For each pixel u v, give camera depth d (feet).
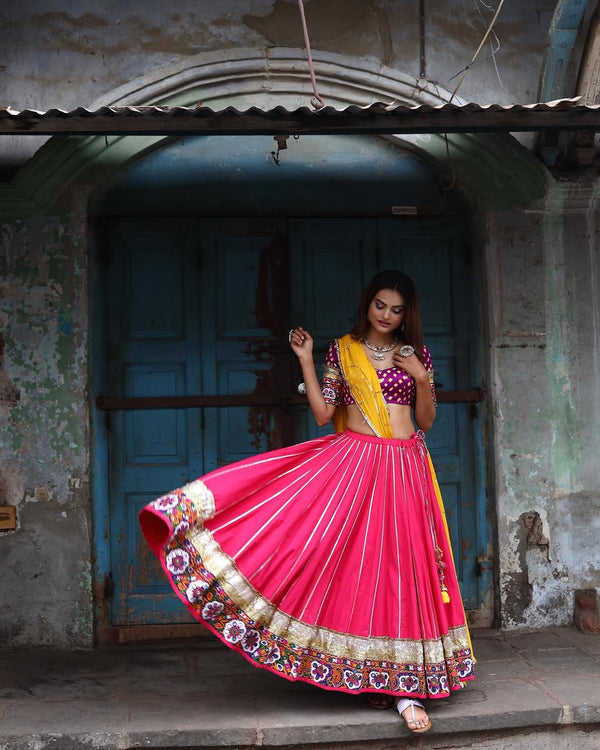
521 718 10.84
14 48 13.99
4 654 13.34
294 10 14.33
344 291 14.61
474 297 14.79
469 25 14.78
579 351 14.60
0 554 13.48
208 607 10.41
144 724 10.57
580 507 14.52
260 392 14.43
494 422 14.39
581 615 14.17
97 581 13.94
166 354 14.26
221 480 10.80
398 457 11.07
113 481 14.12
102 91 14.03
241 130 11.54
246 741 10.38
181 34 14.15
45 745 10.25
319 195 14.40
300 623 10.53
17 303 13.57
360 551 10.73
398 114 11.43
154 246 14.30
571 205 14.51
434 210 14.65
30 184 13.33
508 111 11.41
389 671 10.53
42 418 13.57
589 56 13.64
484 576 14.61
